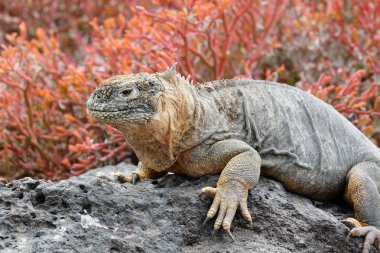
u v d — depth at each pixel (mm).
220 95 7355
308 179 7441
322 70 12578
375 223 7195
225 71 11852
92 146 10586
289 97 7660
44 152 11453
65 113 11797
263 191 6906
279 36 13539
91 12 16609
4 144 11273
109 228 6320
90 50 12070
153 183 7453
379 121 11898
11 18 16906
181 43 10984
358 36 12867
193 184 7059
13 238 6086
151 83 6621
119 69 11008
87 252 5969
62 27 16594
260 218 6684
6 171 11352
